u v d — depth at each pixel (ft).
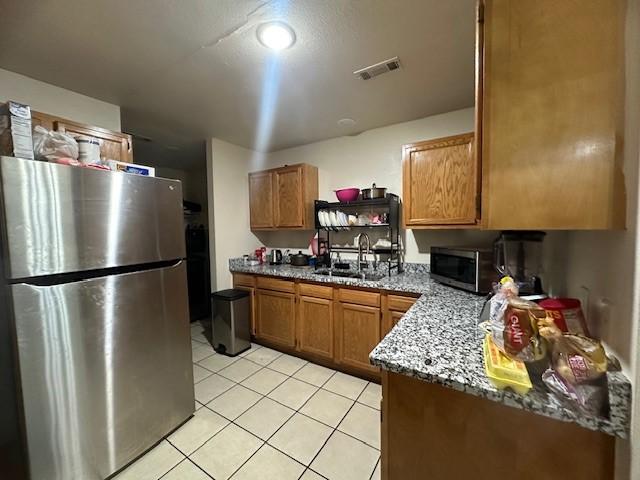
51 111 6.25
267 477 4.55
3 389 3.76
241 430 5.61
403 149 7.44
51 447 3.91
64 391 4.03
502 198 2.64
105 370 4.48
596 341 2.53
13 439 3.77
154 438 5.21
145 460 4.91
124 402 4.75
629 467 2.08
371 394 6.83
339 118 8.32
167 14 4.24
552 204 2.47
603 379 2.22
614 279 2.45
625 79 2.19
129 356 4.82
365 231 9.55
